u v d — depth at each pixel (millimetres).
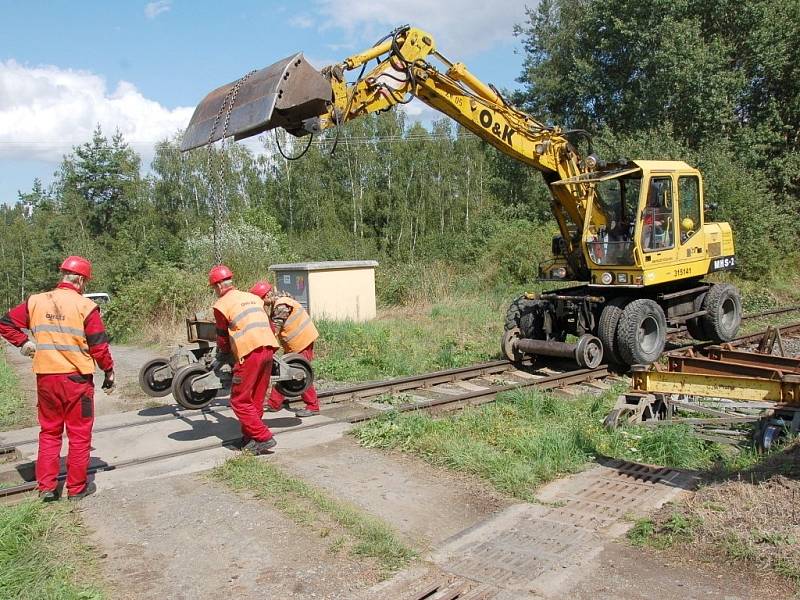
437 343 13695
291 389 8039
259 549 4754
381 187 50469
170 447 7215
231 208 50188
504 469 6117
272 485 5887
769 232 21938
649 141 22859
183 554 4719
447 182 50344
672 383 7504
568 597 4031
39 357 5656
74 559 4660
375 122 50875
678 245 11375
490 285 22578
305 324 8422
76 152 60531
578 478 6062
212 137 7465
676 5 25859
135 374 12125
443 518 5262
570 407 8523
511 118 10836
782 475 5383
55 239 55062
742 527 4645
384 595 4102
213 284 7000
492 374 11047
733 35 27031
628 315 10641
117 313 18609
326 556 4621
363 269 16609
